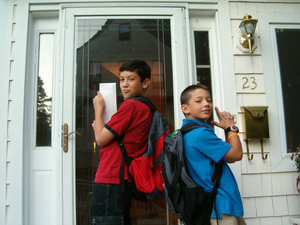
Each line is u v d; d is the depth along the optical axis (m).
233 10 2.04
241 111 1.95
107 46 1.95
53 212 1.86
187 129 1.21
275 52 2.04
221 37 2.01
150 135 1.25
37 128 1.93
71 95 1.87
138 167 1.19
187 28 2.00
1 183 1.79
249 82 1.98
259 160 1.92
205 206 1.10
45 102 1.96
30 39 1.98
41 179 1.89
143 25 1.98
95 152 1.84
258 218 1.87
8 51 1.90
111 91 1.35
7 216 1.78
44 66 2.00
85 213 1.78
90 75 1.91
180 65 1.95
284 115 2.00
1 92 1.86
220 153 1.12
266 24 2.05
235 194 1.13
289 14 2.08
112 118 1.22
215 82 2.04
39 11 1.97
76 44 1.92
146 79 1.37
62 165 1.81
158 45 1.97
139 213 1.82
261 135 1.88
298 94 2.03
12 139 1.83
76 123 1.85
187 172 1.18
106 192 1.17
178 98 1.92
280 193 1.90
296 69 2.05
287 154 1.94
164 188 1.16
